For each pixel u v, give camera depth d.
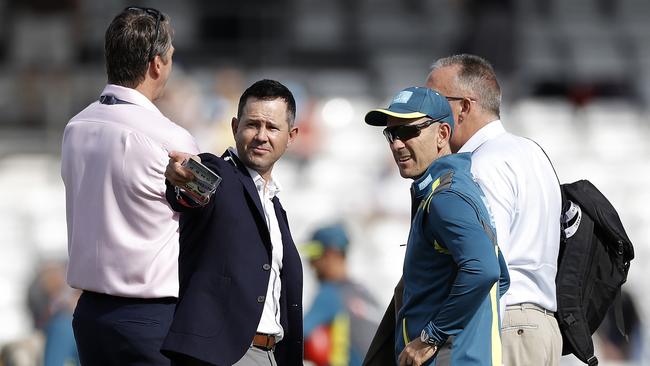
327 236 28.69
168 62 18.31
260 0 69.50
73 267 17.78
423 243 16.38
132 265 17.33
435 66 19.48
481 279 15.50
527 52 71.31
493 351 16.02
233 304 16.88
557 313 19.19
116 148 17.53
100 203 17.53
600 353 35.81
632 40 73.62
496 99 19.27
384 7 73.31
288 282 18.05
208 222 17.03
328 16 72.50
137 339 17.28
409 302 16.70
